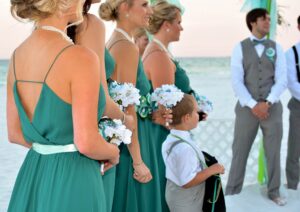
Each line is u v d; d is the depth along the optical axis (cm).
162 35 290
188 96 254
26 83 163
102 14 252
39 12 158
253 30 425
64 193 162
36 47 161
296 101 446
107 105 196
